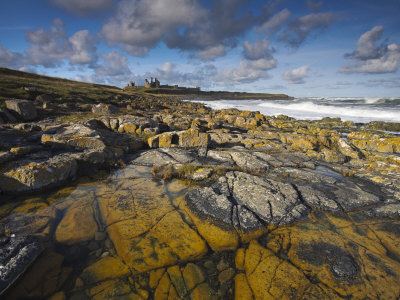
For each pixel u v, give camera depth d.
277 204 6.33
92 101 31.08
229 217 5.73
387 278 4.02
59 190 6.96
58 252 4.38
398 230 5.51
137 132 13.67
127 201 6.42
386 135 21.30
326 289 3.77
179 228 5.29
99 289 3.66
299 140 13.75
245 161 10.12
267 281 3.94
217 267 4.25
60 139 9.29
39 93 27.39
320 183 8.16
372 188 8.03
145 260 4.30
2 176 6.48
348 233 5.33
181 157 10.52
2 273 3.62
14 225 5.07
